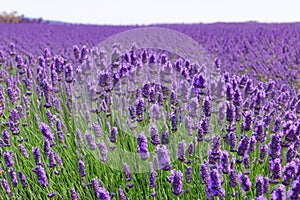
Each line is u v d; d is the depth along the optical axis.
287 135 2.16
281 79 5.48
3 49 7.84
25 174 2.68
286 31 11.87
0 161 2.83
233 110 2.55
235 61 7.43
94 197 2.35
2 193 2.48
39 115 3.50
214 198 1.97
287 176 1.78
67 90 3.34
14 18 30.06
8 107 3.65
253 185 2.36
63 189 2.46
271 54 8.03
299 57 6.96
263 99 3.03
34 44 9.75
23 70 4.35
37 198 2.50
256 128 2.36
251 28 14.41
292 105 3.07
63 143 2.82
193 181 2.43
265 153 2.21
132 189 2.43
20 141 2.89
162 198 2.36
